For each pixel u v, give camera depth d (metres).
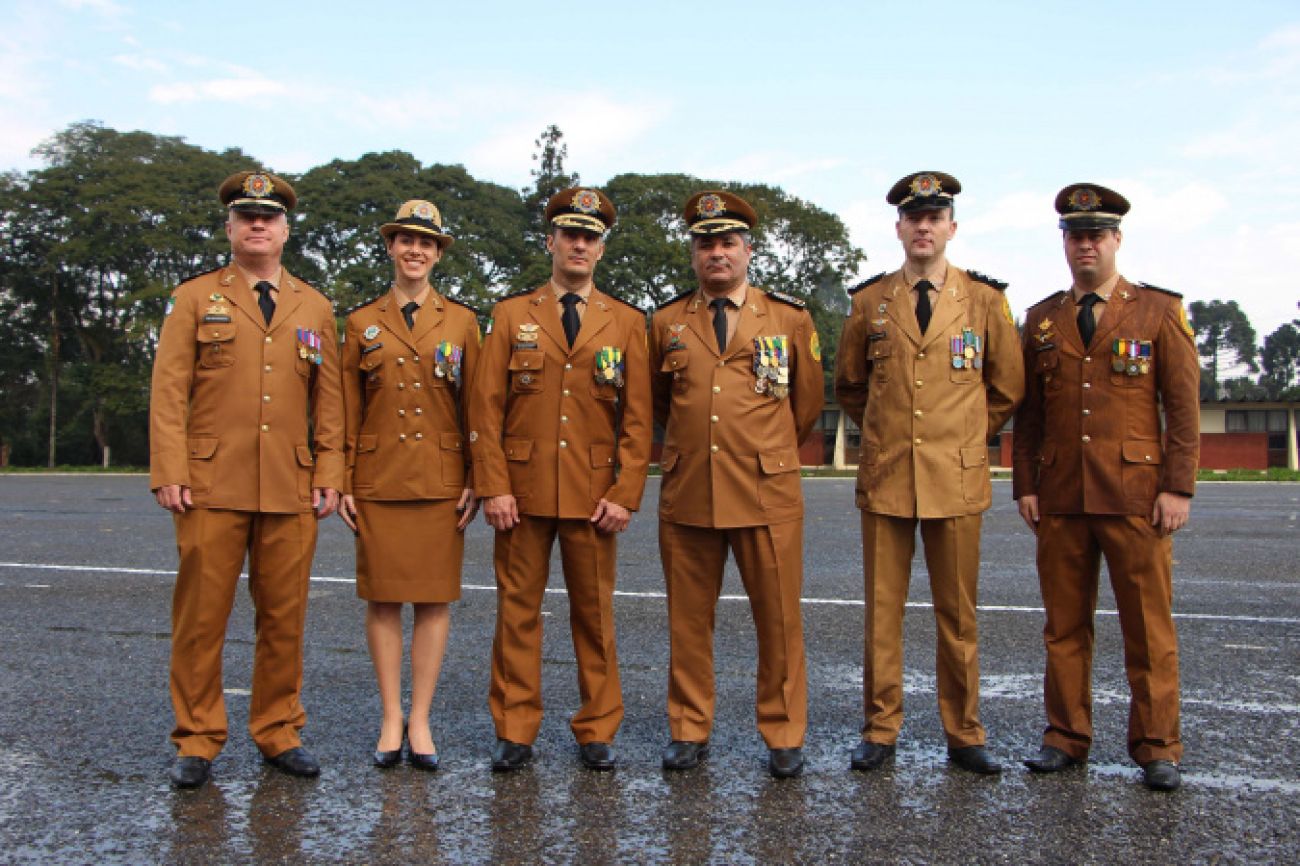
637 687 5.20
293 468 4.07
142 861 3.12
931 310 4.25
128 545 11.05
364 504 4.16
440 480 4.18
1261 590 8.16
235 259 4.20
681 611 4.18
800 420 4.41
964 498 4.10
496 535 4.25
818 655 5.86
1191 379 4.00
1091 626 4.12
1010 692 5.07
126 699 4.89
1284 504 18.88
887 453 4.20
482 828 3.38
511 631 4.11
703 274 4.21
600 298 4.32
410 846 3.23
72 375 41.78
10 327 42.31
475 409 4.19
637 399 4.25
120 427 44.56
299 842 3.26
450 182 41.78
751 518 4.09
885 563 4.18
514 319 4.25
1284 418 38.09
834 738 4.38
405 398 4.20
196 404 4.03
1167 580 3.99
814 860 3.13
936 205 4.18
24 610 7.13
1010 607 7.36
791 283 38.50
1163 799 3.65
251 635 6.40
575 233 4.20
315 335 4.20
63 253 39.12
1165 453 4.04
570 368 4.16
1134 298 4.14
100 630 6.46
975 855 3.17
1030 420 4.40
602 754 3.98
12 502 17.92
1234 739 4.32
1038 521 4.23
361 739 4.34
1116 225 4.14
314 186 40.47
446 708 4.80
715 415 4.14
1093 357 4.12
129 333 37.69
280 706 4.04
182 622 3.90
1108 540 4.02
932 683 5.27
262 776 3.89
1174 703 3.87
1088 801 3.63
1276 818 3.47
